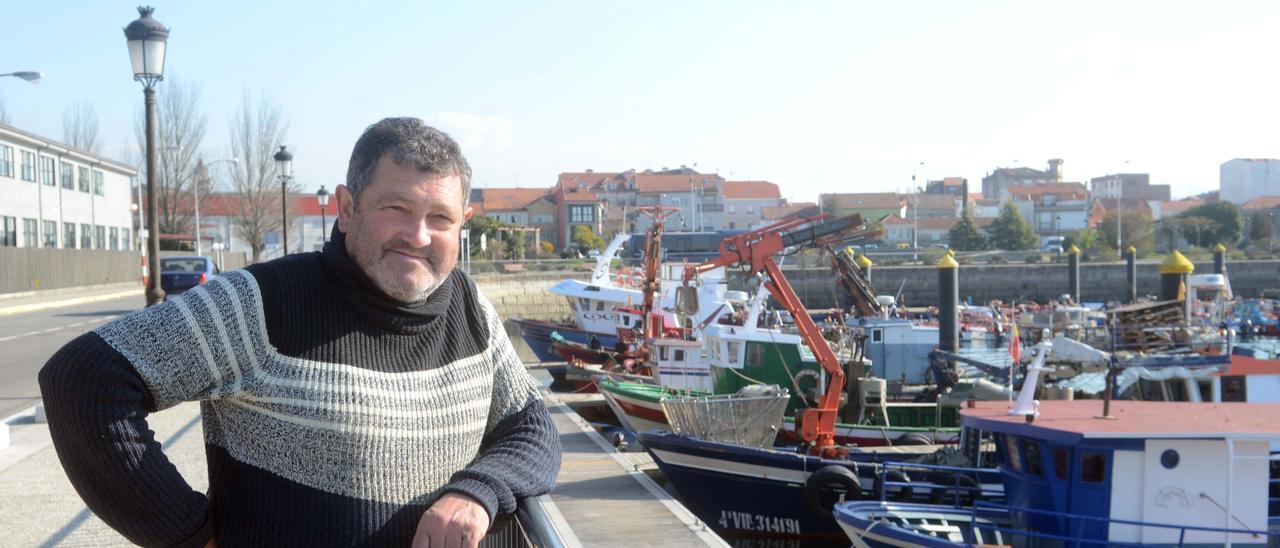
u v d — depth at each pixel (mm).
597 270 36406
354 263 2387
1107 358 14250
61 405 2082
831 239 18406
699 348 23562
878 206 119250
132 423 2139
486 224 76000
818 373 19984
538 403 2893
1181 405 12195
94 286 56469
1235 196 133750
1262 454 10586
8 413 14711
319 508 2318
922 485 12812
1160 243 93938
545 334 36312
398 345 2408
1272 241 95125
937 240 108625
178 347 2189
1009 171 159375
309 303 2334
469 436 2572
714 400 15578
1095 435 10523
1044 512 10508
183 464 10383
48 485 9641
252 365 2279
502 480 2500
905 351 26594
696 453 14867
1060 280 67562
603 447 16047
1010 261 74562
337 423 2307
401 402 2389
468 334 2639
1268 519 11328
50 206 53969
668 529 11031
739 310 30969
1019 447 11609
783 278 17719
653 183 113562
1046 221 128250
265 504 2312
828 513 13914
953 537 11914
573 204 103625
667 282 31312
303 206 86000
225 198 77250
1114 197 141500
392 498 2395
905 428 18109
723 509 14898
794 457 14289
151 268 15602
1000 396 17078
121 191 66250
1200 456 10625
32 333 29047
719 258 18812
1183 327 15000
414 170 2344
